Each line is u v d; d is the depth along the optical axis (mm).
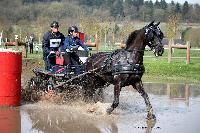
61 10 69500
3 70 10406
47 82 11727
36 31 54938
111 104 10625
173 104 11625
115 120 9164
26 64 21906
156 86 15938
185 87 15758
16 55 10531
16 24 53750
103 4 83938
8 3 53656
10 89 10500
